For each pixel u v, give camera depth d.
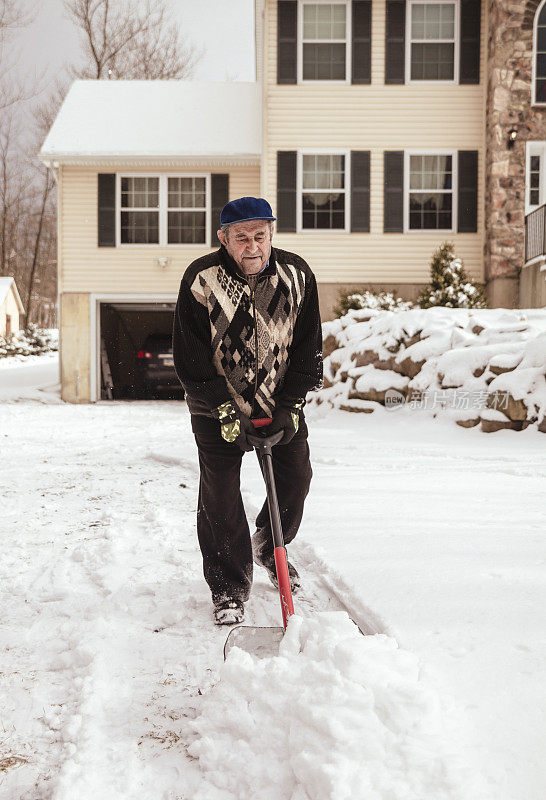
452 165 17.30
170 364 19.00
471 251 17.23
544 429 8.24
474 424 9.12
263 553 3.23
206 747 1.89
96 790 1.79
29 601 3.25
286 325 2.85
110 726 2.11
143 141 18.50
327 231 17.28
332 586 3.18
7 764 1.94
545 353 8.79
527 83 16.33
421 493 5.16
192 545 4.14
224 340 2.83
